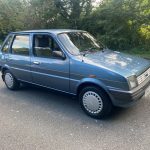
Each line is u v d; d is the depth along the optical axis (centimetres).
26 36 570
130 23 1277
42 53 528
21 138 386
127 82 399
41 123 438
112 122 432
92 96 448
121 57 498
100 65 432
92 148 350
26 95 601
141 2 1236
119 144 358
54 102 546
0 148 360
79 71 453
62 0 1519
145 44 1241
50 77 511
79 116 464
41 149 353
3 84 708
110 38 1269
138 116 452
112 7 1277
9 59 615
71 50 484
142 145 354
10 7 1928
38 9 1562
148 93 496
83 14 1528
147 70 472
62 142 370
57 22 1584
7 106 531
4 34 2019
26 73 571
